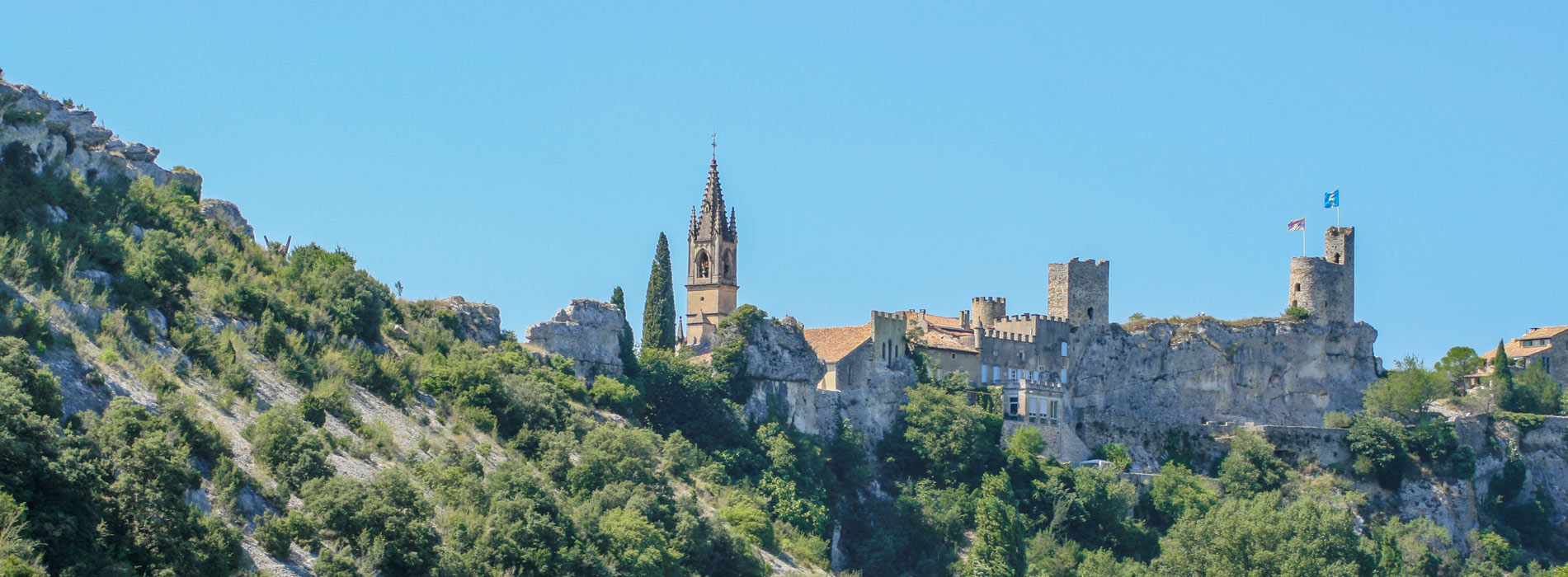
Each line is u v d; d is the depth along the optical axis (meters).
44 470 114.75
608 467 189.50
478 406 196.50
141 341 156.88
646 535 172.12
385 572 136.88
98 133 194.88
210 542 122.50
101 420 130.50
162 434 126.69
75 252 166.12
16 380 121.12
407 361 198.75
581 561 158.38
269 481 142.38
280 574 128.75
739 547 190.12
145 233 182.62
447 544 146.50
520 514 157.75
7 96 175.75
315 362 180.25
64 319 149.50
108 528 116.75
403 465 166.12
